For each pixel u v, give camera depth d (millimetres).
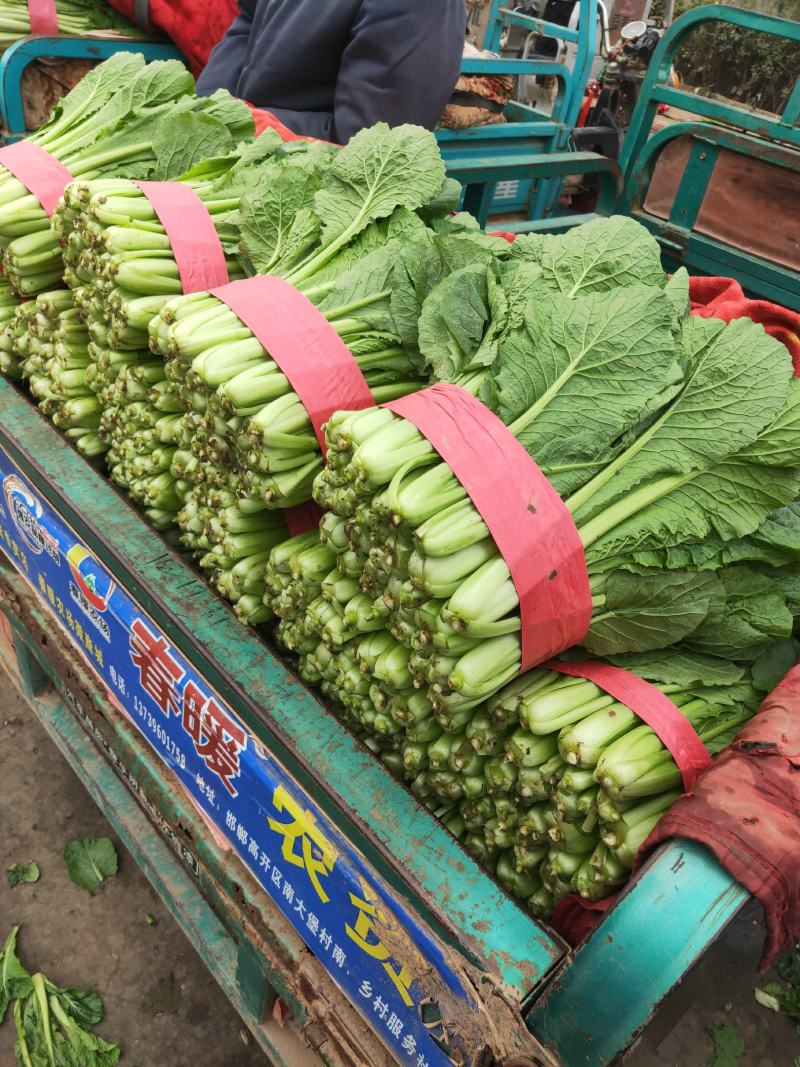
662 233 4000
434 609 1331
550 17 6500
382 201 1992
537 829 1401
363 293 1821
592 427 1441
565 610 1334
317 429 1629
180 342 1631
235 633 1695
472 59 4336
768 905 987
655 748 1304
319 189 2074
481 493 1274
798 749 1143
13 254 2256
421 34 3250
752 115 3498
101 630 1998
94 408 2258
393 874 1302
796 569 1607
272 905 1772
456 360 1584
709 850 1018
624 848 1249
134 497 2111
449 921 1220
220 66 3916
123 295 1933
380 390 1776
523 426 1448
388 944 1312
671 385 1498
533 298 1561
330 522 1512
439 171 2021
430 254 1784
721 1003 2912
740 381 1482
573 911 1422
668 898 997
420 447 1352
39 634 2441
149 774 2064
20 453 2111
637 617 1441
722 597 1459
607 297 1498
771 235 3609
